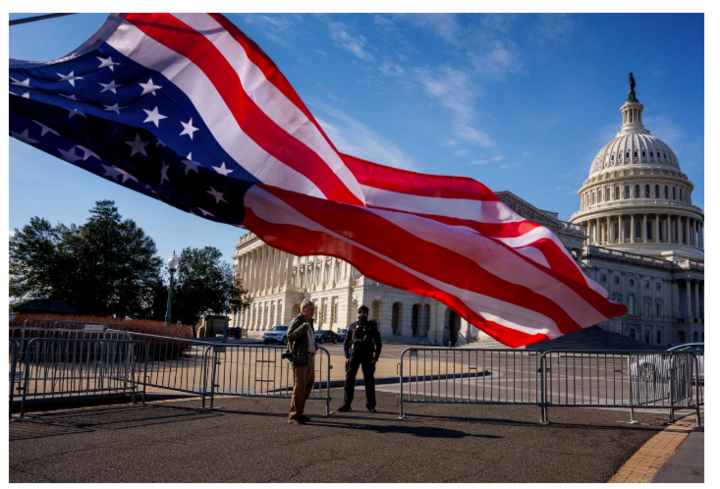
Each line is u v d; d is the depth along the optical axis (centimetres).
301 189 844
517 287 824
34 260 5609
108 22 745
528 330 832
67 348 1097
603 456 757
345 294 7500
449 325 7362
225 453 717
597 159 13812
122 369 1216
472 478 625
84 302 5731
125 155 655
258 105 833
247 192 712
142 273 6197
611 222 12506
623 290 9975
